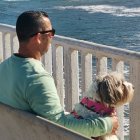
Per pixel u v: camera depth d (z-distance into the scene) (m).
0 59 6.50
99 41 29.83
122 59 4.60
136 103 4.54
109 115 3.66
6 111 3.47
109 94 3.59
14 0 53.94
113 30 33.62
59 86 5.50
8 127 3.50
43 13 3.64
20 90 3.47
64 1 52.03
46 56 5.58
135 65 4.48
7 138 3.55
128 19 39.28
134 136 4.62
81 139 2.94
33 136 3.29
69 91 5.34
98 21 38.75
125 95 3.63
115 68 4.69
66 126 3.45
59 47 5.39
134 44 27.50
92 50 4.90
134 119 4.59
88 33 33.19
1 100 3.65
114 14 42.91
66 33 34.03
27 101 3.47
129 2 49.72
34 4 50.69
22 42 3.58
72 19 40.50
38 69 3.48
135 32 31.92
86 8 47.16
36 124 3.22
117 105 3.65
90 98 3.70
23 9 47.62
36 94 3.41
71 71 5.25
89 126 3.53
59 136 3.07
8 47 6.38
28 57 3.55
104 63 4.84
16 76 3.49
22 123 3.35
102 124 3.57
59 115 3.42
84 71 5.07
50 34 3.62
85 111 3.70
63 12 45.03
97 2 50.81
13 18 42.19
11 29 6.20
